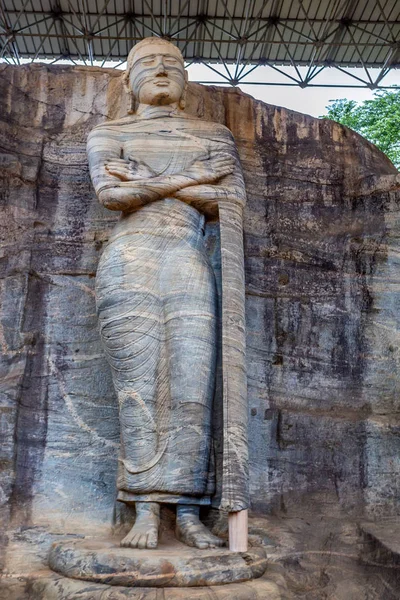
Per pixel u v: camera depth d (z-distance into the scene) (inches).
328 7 519.2
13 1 521.3
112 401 249.0
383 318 267.9
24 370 246.7
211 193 237.9
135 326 221.6
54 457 241.3
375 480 251.6
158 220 233.3
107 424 246.4
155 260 228.7
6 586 204.1
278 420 256.7
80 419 246.4
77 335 256.4
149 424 215.9
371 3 513.7
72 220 270.7
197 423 215.0
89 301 261.1
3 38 550.6
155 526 206.4
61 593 185.3
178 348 219.9
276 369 263.3
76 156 279.0
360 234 279.3
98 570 187.6
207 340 222.4
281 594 193.8
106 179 236.7
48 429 244.2
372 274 273.7
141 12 526.3
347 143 296.0
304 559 223.0
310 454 253.6
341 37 544.4
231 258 229.1
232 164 248.2
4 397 240.4
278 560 218.1
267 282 271.9
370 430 256.2
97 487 238.7
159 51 264.5
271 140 291.1
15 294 255.3
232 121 290.2
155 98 260.5
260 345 264.5
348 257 278.1
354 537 233.3
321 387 263.1
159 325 224.1
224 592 183.9
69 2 509.4
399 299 267.7
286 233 279.1
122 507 232.4
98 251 267.1
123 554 190.4
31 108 282.2
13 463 234.4
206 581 187.2
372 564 220.1
